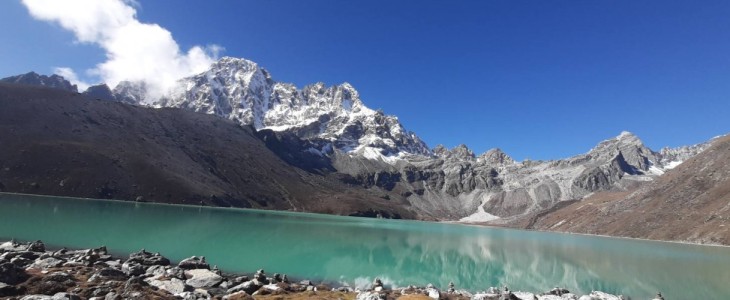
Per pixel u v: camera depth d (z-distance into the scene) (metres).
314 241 126.56
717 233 196.88
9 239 75.00
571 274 94.12
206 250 87.50
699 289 79.50
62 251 61.69
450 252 126.88
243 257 83.56
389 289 64.81
